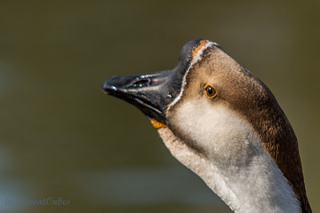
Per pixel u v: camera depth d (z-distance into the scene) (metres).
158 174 14.20
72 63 19.03
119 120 16.22
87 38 20.98
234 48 20.39
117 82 6.42
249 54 20.00
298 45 20.50
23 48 19.97
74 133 15.55
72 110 16.56
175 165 14.61
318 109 16.48
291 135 5.69
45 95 17.16
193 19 22.91
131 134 15.62
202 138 5.94
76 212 12.86
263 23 22.55
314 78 18.28
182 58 6.12
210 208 12.99
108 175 14.10
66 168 14.23
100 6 24.00
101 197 13.35
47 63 18.95
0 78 17.92
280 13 23.61
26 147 14.95
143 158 14.74
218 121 5.79
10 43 20.28
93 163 14.49
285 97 17.22
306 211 5.74
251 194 5.71
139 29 21.84
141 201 13.19
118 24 22.16
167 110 6.18
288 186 5.64
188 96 6.03
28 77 18.02
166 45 20.47
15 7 23.38
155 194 13.49
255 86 5.67
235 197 5.94
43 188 13.57
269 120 5.62
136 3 24.52
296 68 19.02
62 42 20.52
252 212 5.75
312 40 20.98
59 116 16.23
